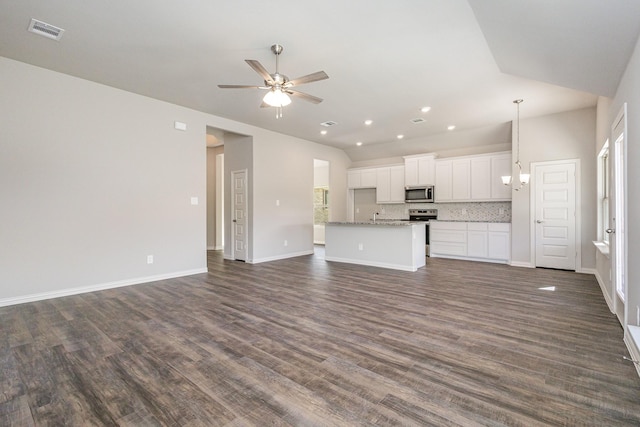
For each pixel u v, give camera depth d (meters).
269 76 2.98
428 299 3.71
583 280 4.65
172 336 2.65
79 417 1.63
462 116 5.59
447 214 7.50
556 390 1.85
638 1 1.80
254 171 6.27
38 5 2.54
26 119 3.60
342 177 8.75
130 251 4.46
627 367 2.11
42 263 3.72
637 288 2.27
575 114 5.25
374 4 2.53
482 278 4.82
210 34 2.98
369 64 3.57
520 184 5.78
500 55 3.30
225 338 2.61
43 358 2.26
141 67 3.68
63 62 3.56
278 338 2.61
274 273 5.25
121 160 4.36
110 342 2.53
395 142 7.67
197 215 5.26
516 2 2.20
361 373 2.05
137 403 1.75
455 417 1.62
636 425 1.54
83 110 4.01
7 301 3.48
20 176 3.57
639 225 2.23
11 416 1.64
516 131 5.79
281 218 6.86
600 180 4.77
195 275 5.09
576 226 5.28
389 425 1.56
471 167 6.81
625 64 2.58
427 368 2.12
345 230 6.32
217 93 4.47
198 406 1.72
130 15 2.68
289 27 2.86
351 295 3.89
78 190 3.98
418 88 4.29
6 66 3.47
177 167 4.99
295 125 6.20
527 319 3.02
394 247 5.64
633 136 2.39
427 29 2.88
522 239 5.80
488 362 2.19
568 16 2.15
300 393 1.83
